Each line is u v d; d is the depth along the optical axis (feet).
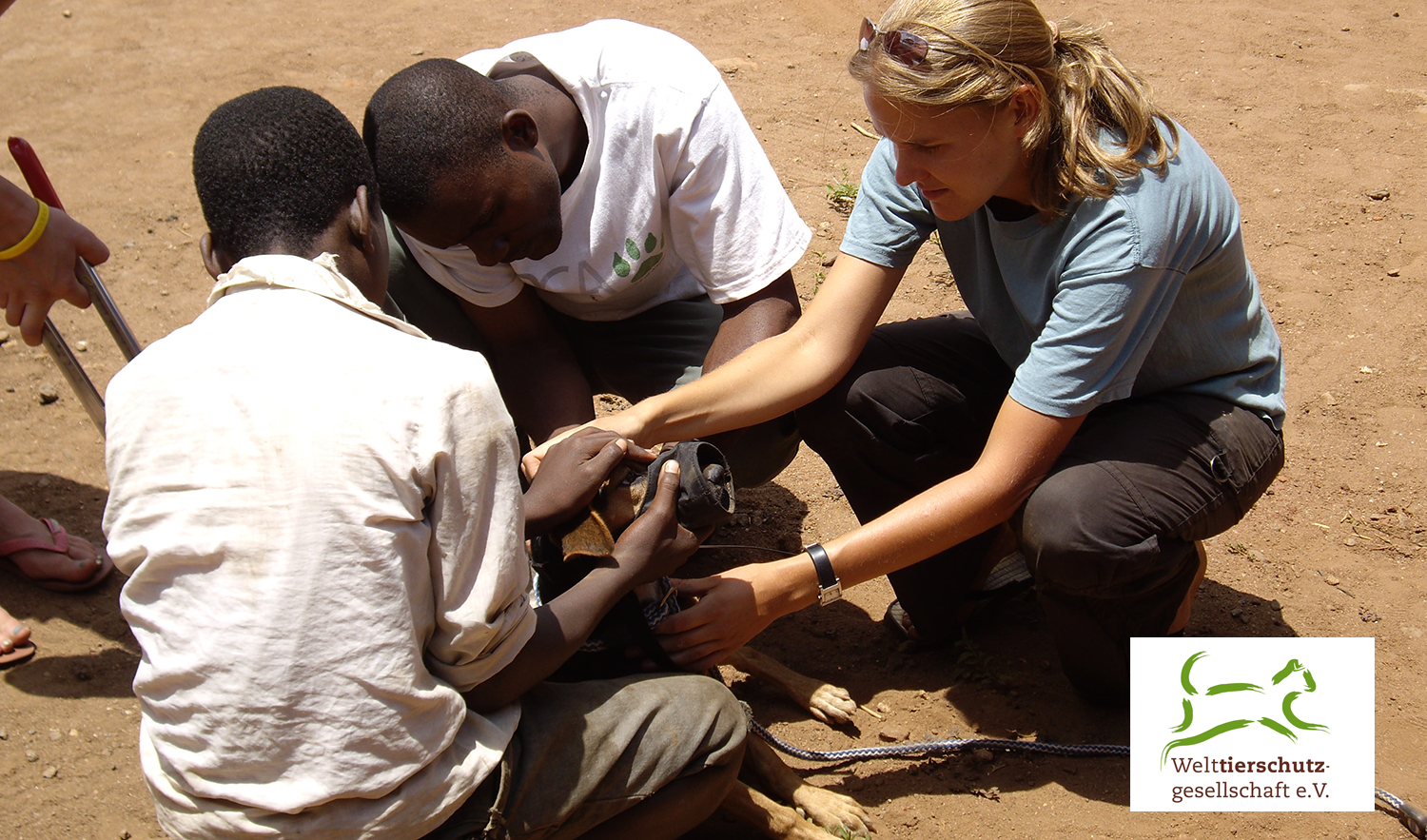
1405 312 12.96
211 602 5.20
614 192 8.63
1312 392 11.95
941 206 7.35
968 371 8.71
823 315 8.34
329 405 5.22
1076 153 6.93
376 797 5.52
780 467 10.01
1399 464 11.01
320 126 5.86
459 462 5.41
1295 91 17.89
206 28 20.83
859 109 17.66
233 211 5.74
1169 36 19.98
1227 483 7.75
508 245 7.79
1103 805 7.91
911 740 8.54
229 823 5.49
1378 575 9.87
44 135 17.44
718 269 8.84
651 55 8.56
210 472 5.20
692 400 8.05
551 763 6.31
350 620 5.23
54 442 11.80
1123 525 7.50
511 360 9.73
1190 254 7.18
